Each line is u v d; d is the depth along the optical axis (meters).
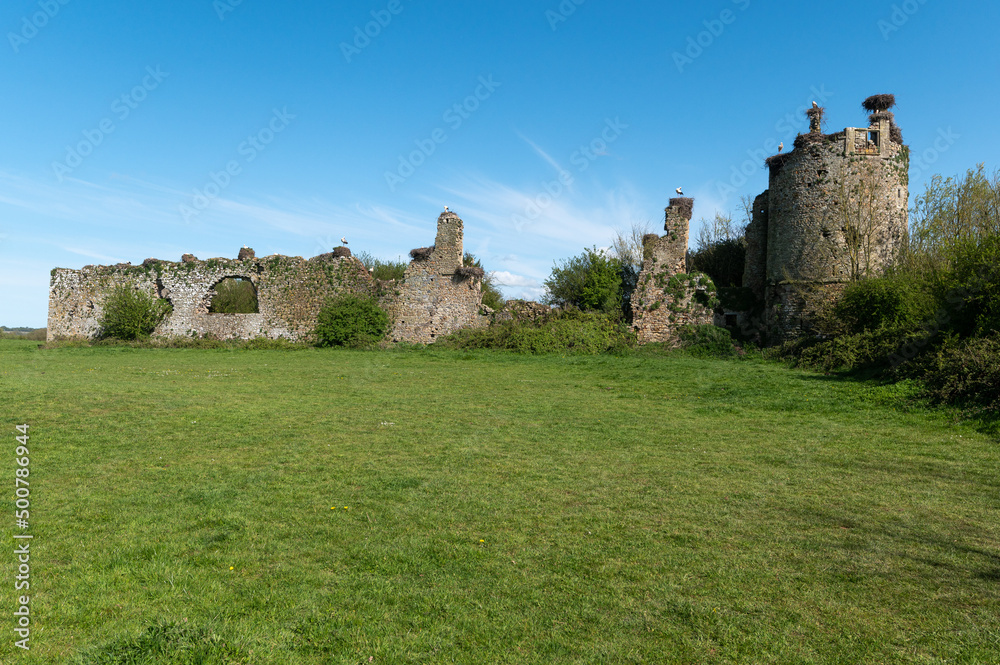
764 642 4.14
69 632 4.12
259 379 18.58
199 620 4.30
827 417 12.74
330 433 10.66
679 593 4.85
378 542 5.79
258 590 4.78
